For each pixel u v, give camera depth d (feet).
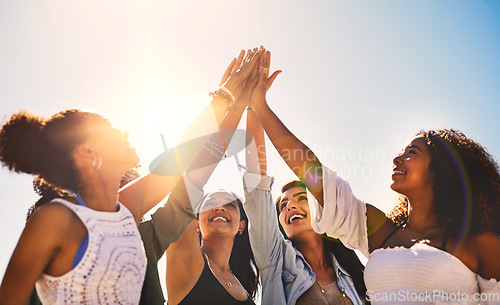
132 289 6.08
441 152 9.01
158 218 8.39
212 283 10.57
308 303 11.85
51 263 5.76
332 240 12.53
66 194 6.44
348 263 12.51
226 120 9.57
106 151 6.33
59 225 5.67
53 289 5.74
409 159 9.12
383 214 9.75
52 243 5.62
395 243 9.11
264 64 10.71
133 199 7.36
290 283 12.00
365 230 9.62
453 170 8.89
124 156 6.50
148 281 8.05
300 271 12.08
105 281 5.82
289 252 12.32
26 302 5.52
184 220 8.37
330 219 9.65
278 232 12.30
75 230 5.79
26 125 6.04
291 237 12.69
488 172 8.88
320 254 12.51
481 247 8.32
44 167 6.16
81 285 5.73
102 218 6.06
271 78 10.90
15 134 6.02
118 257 5.96
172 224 8.34
